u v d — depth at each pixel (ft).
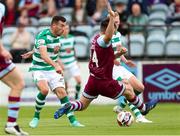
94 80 97.60
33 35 173.88
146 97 164.35
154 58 173.06
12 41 172.04
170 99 164.35
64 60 160.35
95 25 177.37
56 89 107.14
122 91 98.78
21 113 143.64
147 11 182.39
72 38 159.63
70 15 188.55
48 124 113.09
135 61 164.76
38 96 107.14
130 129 99.25
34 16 188.03
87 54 174.60
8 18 185.26
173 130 97.25
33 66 108.58
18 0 188.96
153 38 174.50
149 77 164.55
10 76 82.79
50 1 188.44
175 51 174.09
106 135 89.40
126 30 168.35
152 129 99.14
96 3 183.73
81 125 107.65
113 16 92.89
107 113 140.46
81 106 98.94
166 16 184.34
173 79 164.14
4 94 166.61
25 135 83.71
